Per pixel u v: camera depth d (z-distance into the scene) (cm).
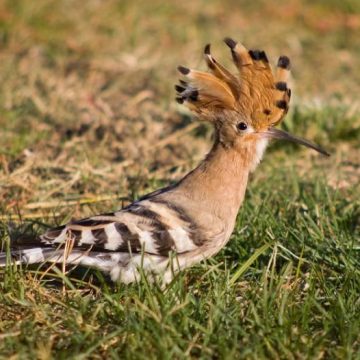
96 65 2433
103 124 1998
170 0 2961
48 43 2583
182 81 1296
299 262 1271
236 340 1076
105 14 2753
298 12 3031
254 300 1187
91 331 1105
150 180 1703
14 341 1087
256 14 2997
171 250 1220
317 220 1468
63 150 1842
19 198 1598
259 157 1305
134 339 1082
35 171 1727
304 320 1130
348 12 3058
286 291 1188
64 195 1627
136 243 1207
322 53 2708
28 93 2152
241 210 1470
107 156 1855
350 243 1373
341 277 1287
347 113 2027
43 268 1280
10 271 1209
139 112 2092
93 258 1209
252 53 1291
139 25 2733
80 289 1262
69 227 1209
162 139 1947
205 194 1261
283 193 1631
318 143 1964
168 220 1227
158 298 1145
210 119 1291
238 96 1280
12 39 2570
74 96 2167
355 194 1648
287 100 1288
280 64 1296
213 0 3014
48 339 1096
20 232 1405
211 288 1217
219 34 2764
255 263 1341
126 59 2478
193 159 1827
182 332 1104
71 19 2708
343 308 1139
